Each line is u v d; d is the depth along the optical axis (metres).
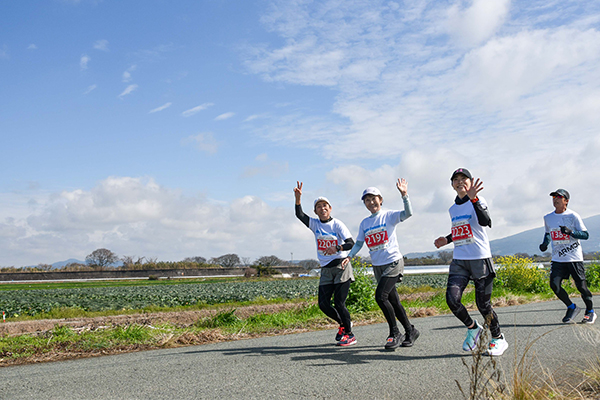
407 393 3.49
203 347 6.15
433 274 49.59
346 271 6.09
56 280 59.53
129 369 4.62
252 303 16.73
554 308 10.12
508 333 6.36
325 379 3.97
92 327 9.02
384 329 7.48
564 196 7.70
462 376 3.96
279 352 5.43
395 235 5.69
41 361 5.52
